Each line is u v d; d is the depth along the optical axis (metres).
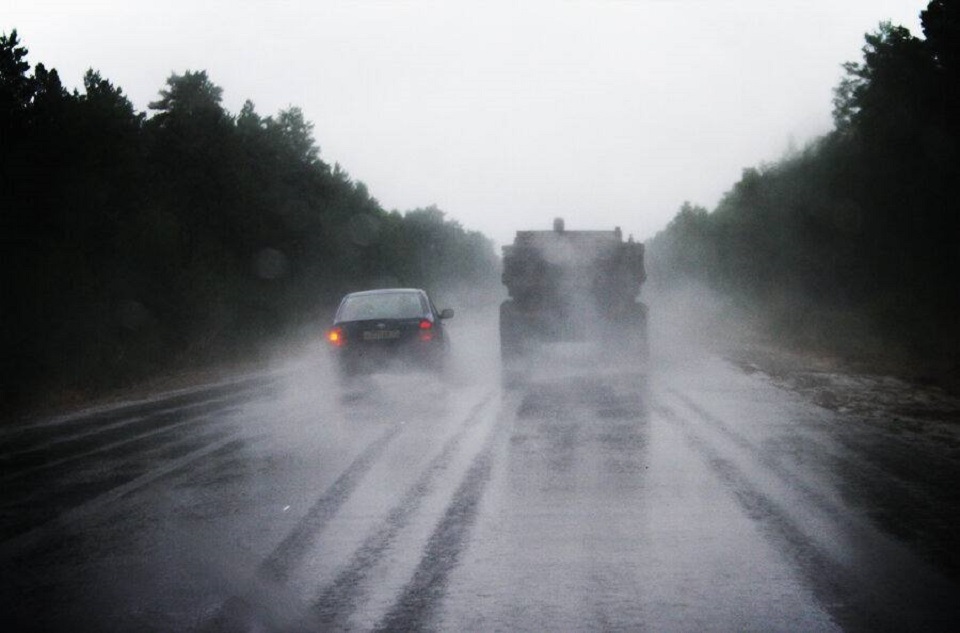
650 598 5.20
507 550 6.20
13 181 18.16
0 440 12.56
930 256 26.39
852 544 6.17
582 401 14.09
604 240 20.30
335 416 13.32
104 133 21.17
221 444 11.10
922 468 8.72
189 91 49.34
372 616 4.98
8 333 16.77
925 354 21.38
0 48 19.53
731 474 8.52
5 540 6.82
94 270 19.86
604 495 7.77
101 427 13.37
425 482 8.44
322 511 7.42
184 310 23.75
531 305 20.44
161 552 6.35
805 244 33.69
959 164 25.48
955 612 4.88
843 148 31.02
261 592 5.42
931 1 26.20
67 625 4.95
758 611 4.95
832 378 17.30
